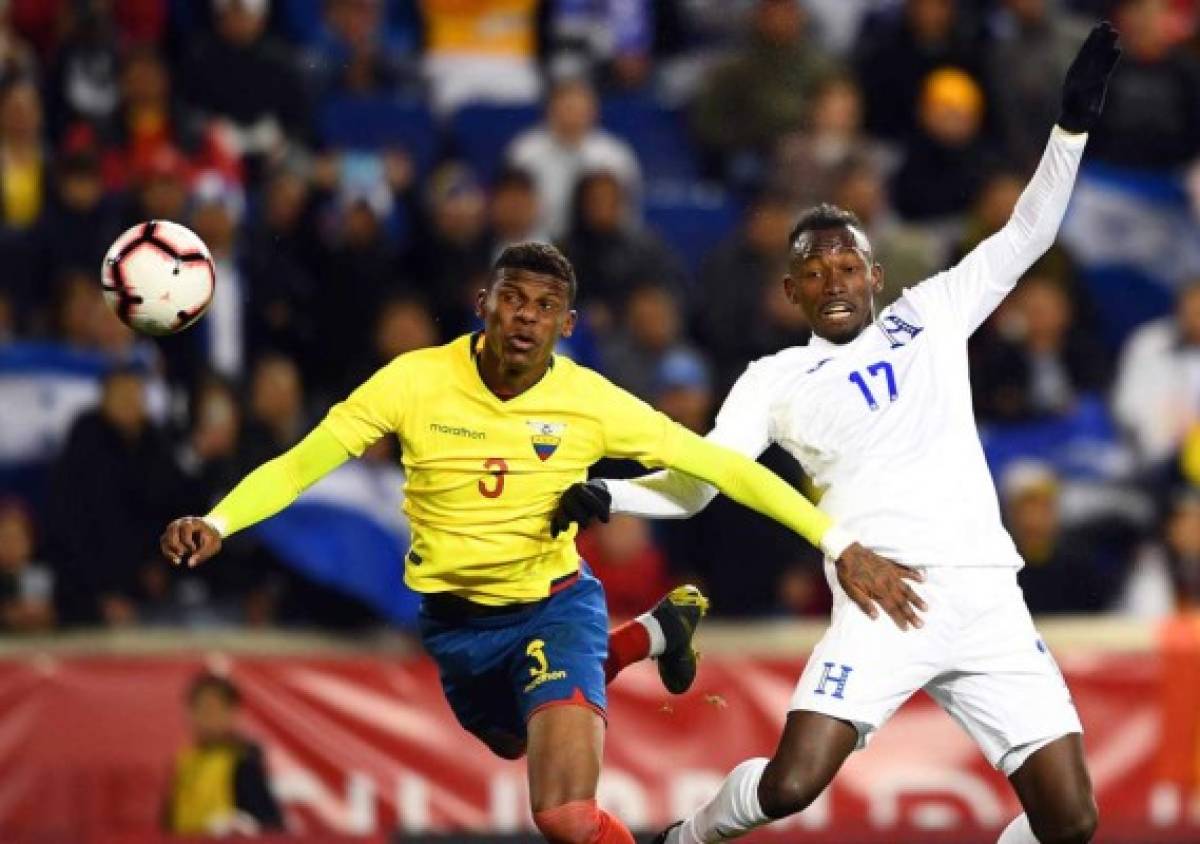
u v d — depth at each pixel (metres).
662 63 55.66
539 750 24.53
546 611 25.61
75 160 45.12
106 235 44.94
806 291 26.50
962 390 26.08
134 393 40.47
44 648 37.62
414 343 43.47
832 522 25.17
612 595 39.94
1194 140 52.88
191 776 37.62
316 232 45.34
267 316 44.47
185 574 40.47
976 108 50.91
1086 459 45.09
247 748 37.84
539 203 48.28
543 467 25.03
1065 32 51.84
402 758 38.28
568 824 24.06
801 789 25.02
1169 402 46.09
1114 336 51.50
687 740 38.69
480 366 25.08
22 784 37.25
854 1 56.09
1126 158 52.44
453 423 24.97
